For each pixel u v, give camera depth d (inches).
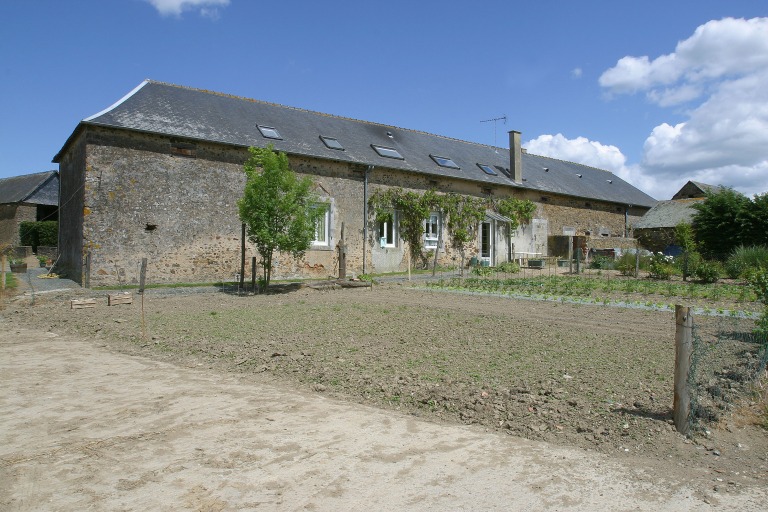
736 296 460.4
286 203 501.7
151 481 125.3
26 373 225.8
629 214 1115.3
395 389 197.3
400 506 115.6
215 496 118.4
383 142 781.9
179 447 145.8
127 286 521.0
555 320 343.6
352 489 122.8
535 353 252.8
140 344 284.5
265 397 192.4
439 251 780.6
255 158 504.4
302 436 154.9
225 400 188.5
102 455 139.9
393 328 315.9
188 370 232.2
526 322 334.0
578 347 265.3
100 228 513.3
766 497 123.2
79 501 115.4
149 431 157.6
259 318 355.6
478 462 138.7
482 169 866.1
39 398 190.2
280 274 625.9
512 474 132.3
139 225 534.0
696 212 997.2
